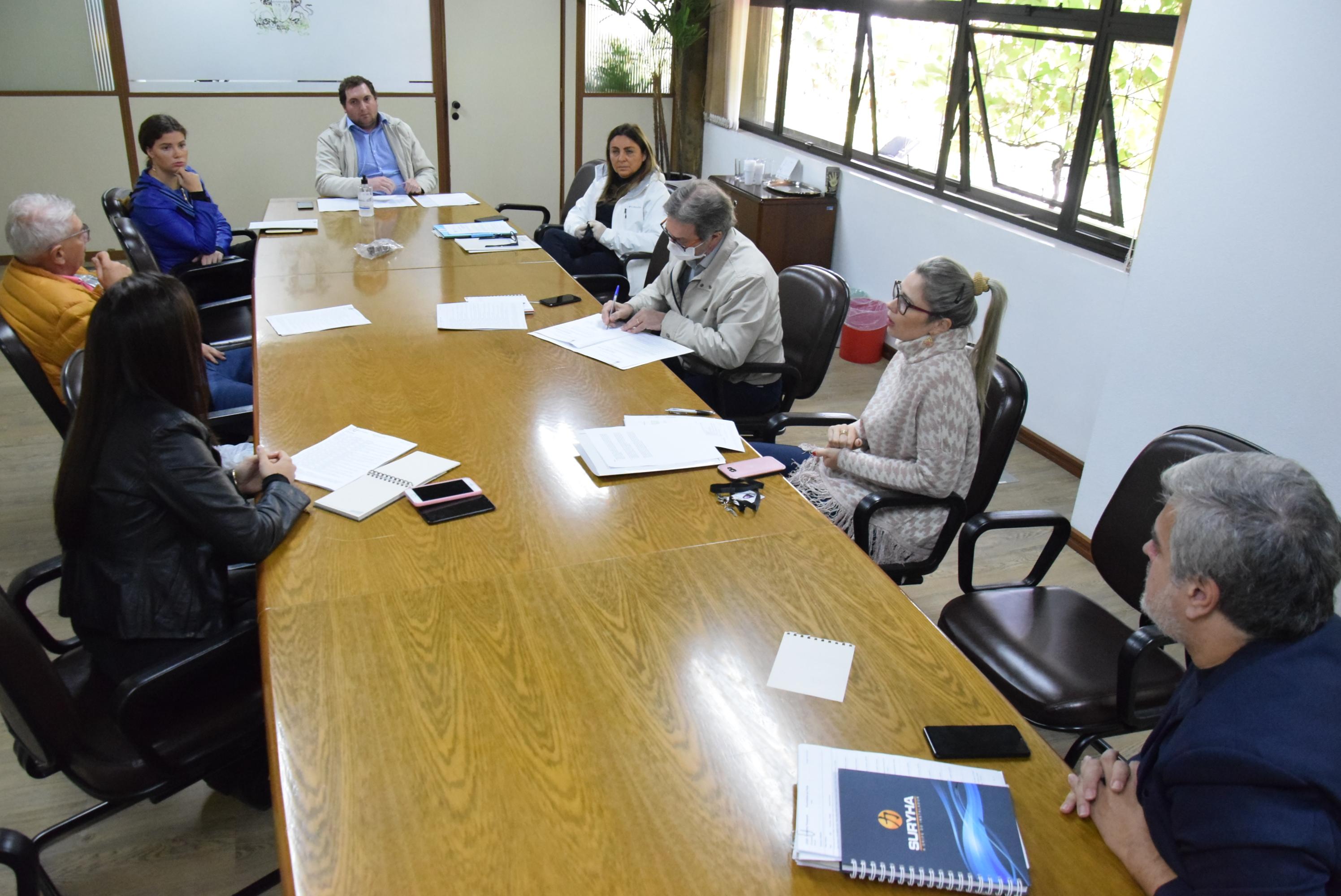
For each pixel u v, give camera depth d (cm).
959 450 210
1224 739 101
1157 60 327
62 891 184
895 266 478
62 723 148
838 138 541
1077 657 187
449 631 145
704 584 161
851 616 154
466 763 120
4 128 566
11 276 256
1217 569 106
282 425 214
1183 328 267
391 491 185
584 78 666
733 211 288
